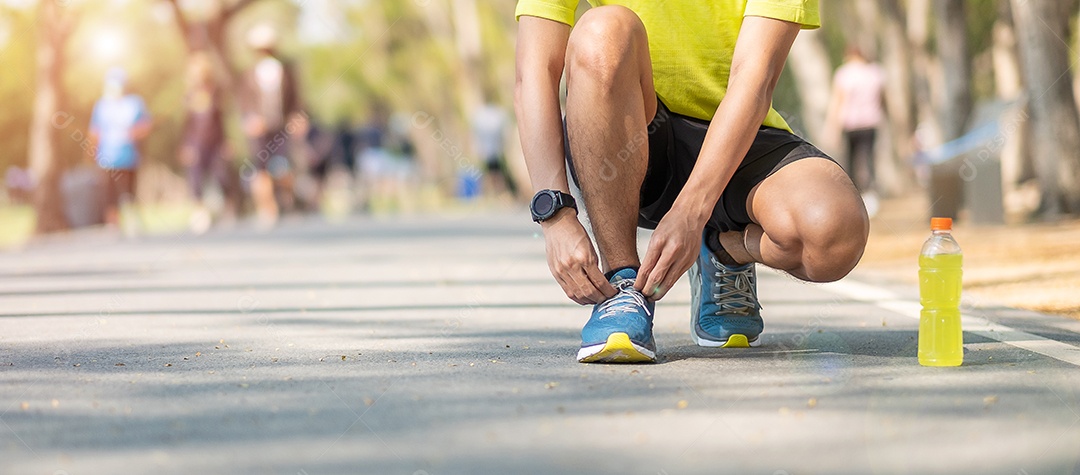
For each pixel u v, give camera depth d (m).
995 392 2.74
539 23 3.26
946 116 15.19
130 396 2.77
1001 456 2.13
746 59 3.08
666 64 3.29
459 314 4.88
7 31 20.00
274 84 15.38
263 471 2.05
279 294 5.95
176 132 43.00
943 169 11.56
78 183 15.84
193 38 19.17
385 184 30.77
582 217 3.27
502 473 2.02
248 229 14.46
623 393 2.73
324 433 2.34
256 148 15.62
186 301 5.59
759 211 3.11
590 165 3.12
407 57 39.22
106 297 5.86
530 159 3.20
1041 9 11.21
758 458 2.11
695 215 3.06
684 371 3.05
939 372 3.04
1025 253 7.63
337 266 8.08
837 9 25.30
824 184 3.02
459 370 3.13
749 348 3.56
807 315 4.67
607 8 3.12
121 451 2.20
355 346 3.75
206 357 3.49
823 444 2.21
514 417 2.46
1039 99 11.27
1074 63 16.66
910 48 21.77
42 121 15.70
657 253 3.07
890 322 4.36
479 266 7.96
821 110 19.91
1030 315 4.57
